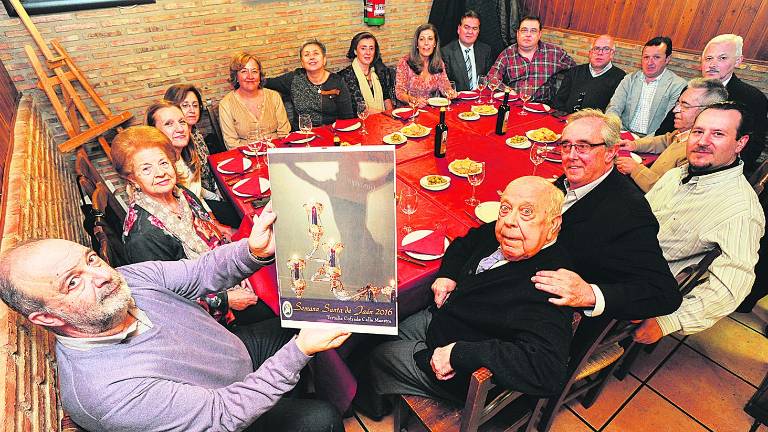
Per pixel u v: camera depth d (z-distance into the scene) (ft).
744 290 4.58
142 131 4.81
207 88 11.50
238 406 3.15
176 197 5.45
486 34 13.66
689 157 5.25
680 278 4.37
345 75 11.15
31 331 3.36
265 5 11.42
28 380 2.96
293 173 3.10
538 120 9.11
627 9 12.09
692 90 6.81
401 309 5.04
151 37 10.14
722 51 8.05
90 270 2.93
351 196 3.13
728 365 6.54
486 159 7.28
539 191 3.71
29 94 9.08
